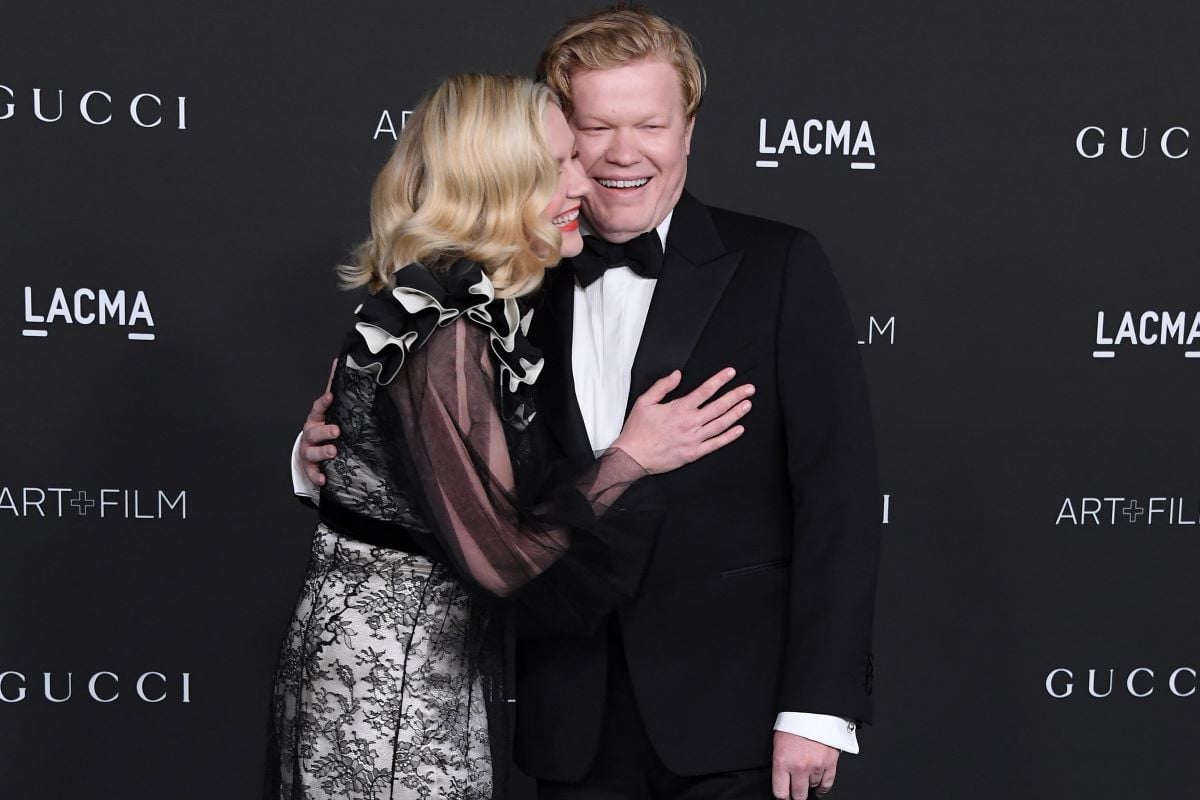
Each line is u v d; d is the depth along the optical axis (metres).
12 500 2.37
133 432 2.37
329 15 2.31
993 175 2.38
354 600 1.43
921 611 2.46
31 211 2.31
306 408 2.38
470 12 2.32
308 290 2.36
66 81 2.29
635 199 1.46
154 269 2.34
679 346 1.47
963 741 2.48
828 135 2.36
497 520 1.35
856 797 2.49
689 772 1.45
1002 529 2.45
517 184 1.35
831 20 2.34
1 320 2.33
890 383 2.41
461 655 1.46
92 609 2.40
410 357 1.35
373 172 2.34
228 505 2.40
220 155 2.32
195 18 2.29
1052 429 2.43
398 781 1.41
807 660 1.41
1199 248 2.41
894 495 2.43
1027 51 2.36
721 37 2.34
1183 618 2.49
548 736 1.51
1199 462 2.46
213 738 2.44
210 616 2.42
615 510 1.37
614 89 1.43
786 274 1.48
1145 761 2.51
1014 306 2.41
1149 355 2.43
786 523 1.50
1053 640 2.47
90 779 2.43
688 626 1.46
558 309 1.52
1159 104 2.38
